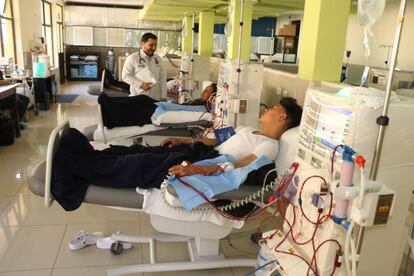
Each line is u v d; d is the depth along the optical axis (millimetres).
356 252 1203
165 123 3438
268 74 3373
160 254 2379
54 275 2125
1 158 4117
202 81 5270
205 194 1778
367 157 1196
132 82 4426
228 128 2602
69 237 2535
